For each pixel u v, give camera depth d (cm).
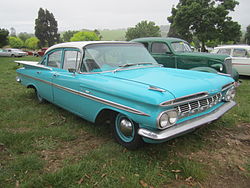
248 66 975
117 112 313
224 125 416
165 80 303
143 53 436
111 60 379
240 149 331
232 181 258
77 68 370
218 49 1080
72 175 259
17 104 534
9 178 257
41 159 296
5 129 388
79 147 331
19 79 582
